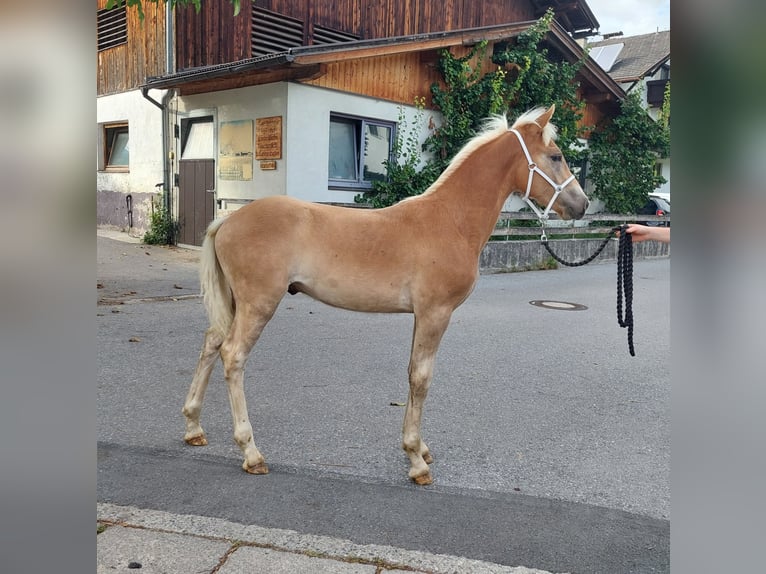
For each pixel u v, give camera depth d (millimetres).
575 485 3193
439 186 3361
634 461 3529
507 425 4047
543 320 7543
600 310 8359
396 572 2312
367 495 2990
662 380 5223
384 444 3654
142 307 6977
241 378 3225
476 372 5246
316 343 5984
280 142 9703
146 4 11867
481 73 12969
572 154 14211
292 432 3781
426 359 3178
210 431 3768
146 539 2469
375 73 10875
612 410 4410
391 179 11141
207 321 6449
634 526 2768
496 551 2512
